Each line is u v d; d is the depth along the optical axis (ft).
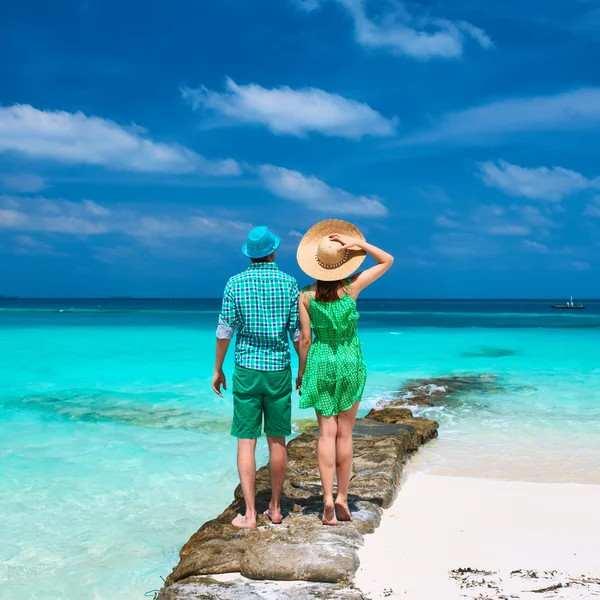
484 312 246.06
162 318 134.51
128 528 15.76
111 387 36.73
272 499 14.28
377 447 20.40
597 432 25.88
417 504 16.20
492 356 55.72
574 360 52.39
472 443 24.17
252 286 13.55
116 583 12.97
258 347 13.64
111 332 83.46
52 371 43.47
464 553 12.41
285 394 13.82
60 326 97.35
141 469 20.57
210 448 23.30
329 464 13.70
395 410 27.61
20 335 76.69
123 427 26.61
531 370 45.73
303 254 13.84
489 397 34.45
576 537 13.38
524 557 12.13
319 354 13.58
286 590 10.69
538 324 121.70
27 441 24.02
